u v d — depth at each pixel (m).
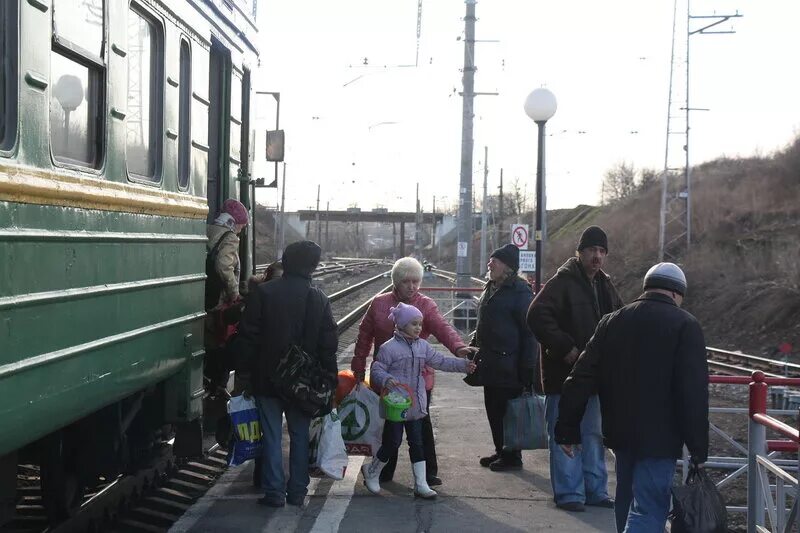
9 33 3.98
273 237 76.69
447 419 10.59
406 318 6.93
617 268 46.31
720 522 4.72
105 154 5.05
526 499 7.14
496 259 7.78
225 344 7.41
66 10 4.56
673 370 4.87
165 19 6.07
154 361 5.79
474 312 21.78
